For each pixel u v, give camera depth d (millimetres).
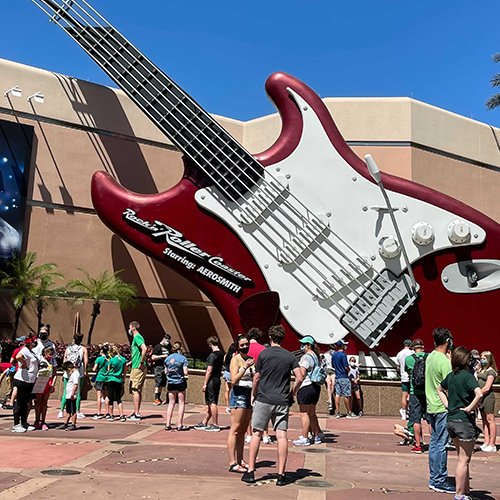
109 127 25234
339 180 19547
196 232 19250
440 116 27844
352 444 10133
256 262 19094
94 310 23016
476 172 28781
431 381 7012
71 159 24359
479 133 29156
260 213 19188
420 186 19484
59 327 23297
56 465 7703
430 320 18703
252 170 19391
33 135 23656
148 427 11789
